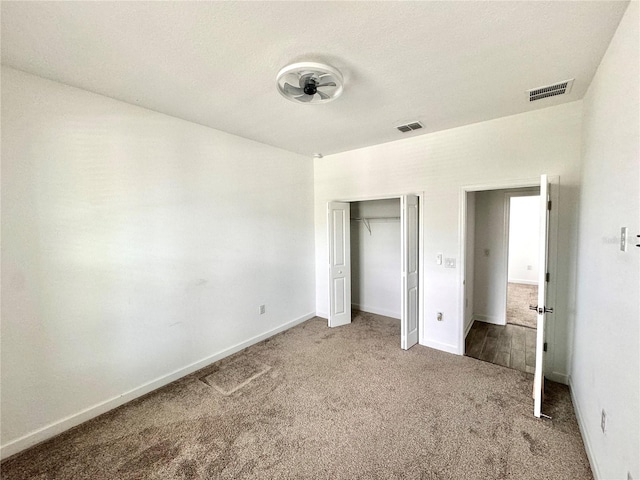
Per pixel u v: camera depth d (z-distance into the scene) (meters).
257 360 3.38
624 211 1.46
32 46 1.73
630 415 1.31
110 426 2.31
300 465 1.92
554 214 2.78
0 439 1.99
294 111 2.79
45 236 2.16
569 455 1.96
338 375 3.03
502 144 3.04
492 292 4.61
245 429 2.26
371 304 5.18
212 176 3.29
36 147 2.10
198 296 3.19
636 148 1.33
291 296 4.43
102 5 1.40
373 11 1.46
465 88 2.35
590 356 2.02
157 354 2.85
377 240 5.02
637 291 1.28
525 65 2.00
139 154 2.67
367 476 1.82
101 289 2.46
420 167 3.64
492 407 2.46
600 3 1.42
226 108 2.70
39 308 2.14
